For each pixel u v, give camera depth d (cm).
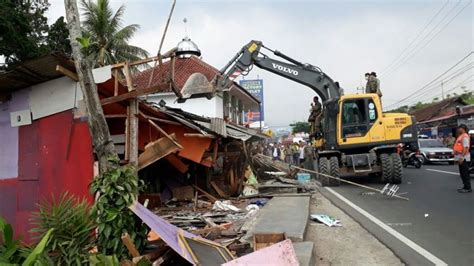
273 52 1812
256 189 1410
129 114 798
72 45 541
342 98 1680
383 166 1569
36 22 2398
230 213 976
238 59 1767
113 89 803
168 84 766
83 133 747
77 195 743
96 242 483
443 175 1842
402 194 1288
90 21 3048
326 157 1680
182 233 511
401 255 627
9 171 800
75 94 752
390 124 1658
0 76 705
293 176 1909
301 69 1823
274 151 3150
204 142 1120
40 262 401
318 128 1917
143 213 479
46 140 774
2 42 1791
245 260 421
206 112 2305
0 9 1748
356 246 690
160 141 847
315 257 626
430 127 4644
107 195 476
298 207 988
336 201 1201
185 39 2667
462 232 761
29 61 658
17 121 795
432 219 887
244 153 1466
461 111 3512
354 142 1658
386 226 834
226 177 1398
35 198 774
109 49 3059
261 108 3950
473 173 1727
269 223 777
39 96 779
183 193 1195
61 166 761
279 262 430
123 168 502
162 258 467
